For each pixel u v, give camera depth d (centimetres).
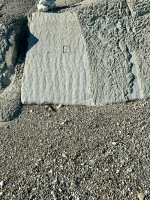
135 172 199
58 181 201
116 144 218
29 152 224
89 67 267
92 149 217
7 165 219
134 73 262
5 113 259
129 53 269
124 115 240
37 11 308
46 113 256
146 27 275
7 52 285
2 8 326
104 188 193
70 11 293
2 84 282
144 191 188
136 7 279
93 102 256
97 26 281
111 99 254
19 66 285
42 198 194
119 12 283
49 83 269
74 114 250
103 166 205
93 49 272
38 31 291
